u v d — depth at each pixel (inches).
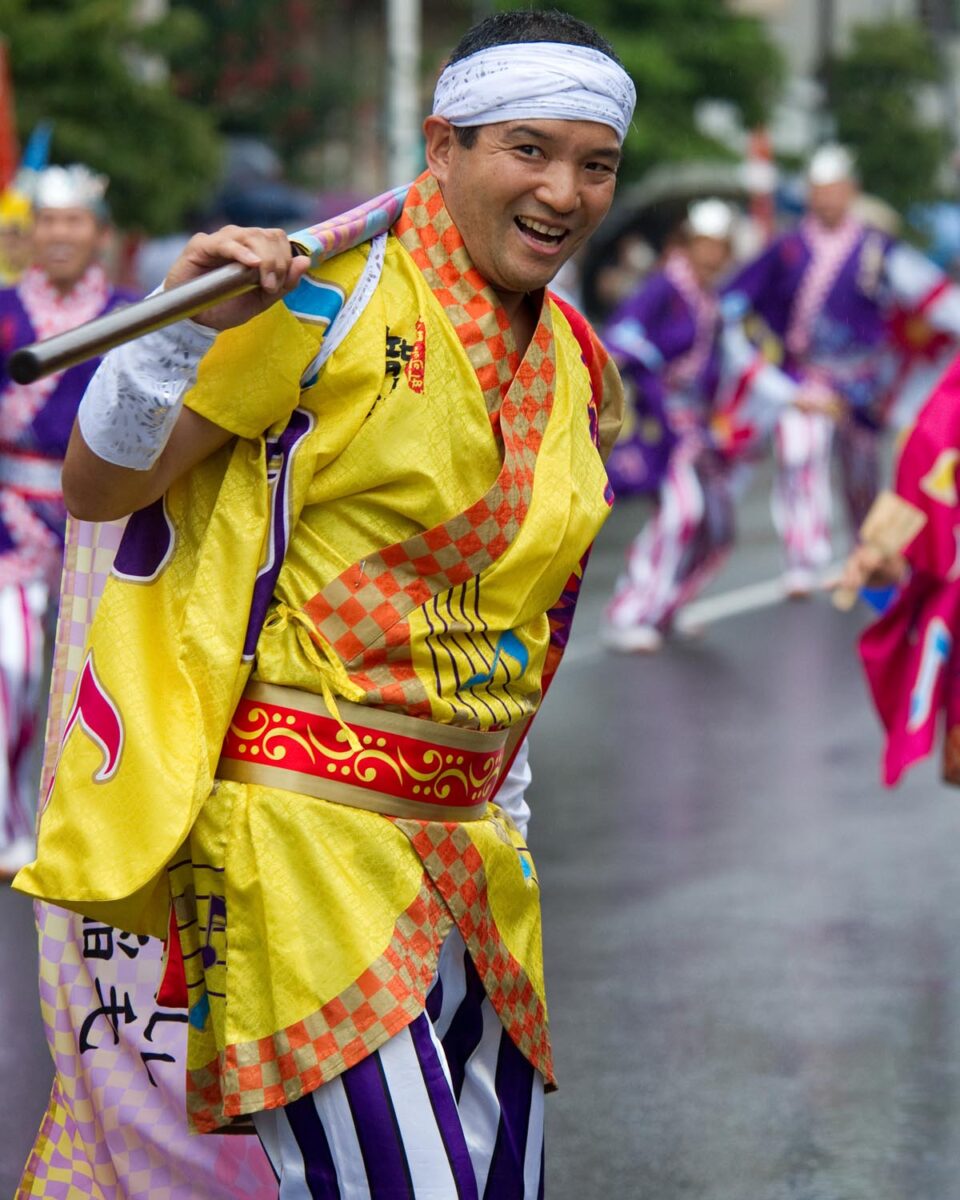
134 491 188.1
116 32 978.7
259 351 187.2
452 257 195.9
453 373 193.3
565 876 438.6
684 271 754.8
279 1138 193.6
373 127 1441.9
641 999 360.5
